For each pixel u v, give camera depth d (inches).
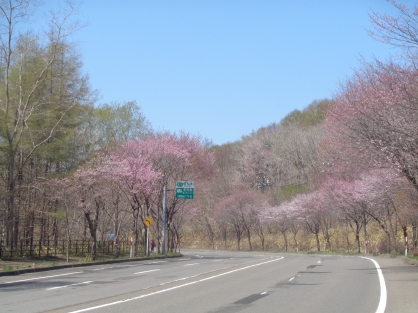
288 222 2233.0
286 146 2812.5
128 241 1595.7
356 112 706.8
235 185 2807.6
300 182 2655.0
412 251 1413.6
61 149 1163.3
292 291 536.4
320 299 470.6
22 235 1333.7
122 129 1594.5
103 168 1182.9
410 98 643.5
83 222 1587.1
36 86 1079.6
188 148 1663.4
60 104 1166.3
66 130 1156.5
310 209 2016.5
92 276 738.2
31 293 526.0
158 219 1630.2
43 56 1146.7
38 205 1167.0
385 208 1470.2
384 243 1784.0
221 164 3225.9
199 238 2982.3
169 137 1635.1
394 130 653.3
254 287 579.2
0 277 714.2
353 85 799.1
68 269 882.1
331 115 818.2
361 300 463.5
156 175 1376.7
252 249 2534.5
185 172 1688.0
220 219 2522.1
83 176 1108.5
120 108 1617.9
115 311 399.2
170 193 1720.0
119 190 1363.2
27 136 1099.9
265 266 966.4
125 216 1683.1
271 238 2603.3
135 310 404.5
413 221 1285.7
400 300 461.1
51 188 1151.0
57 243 1284.4
